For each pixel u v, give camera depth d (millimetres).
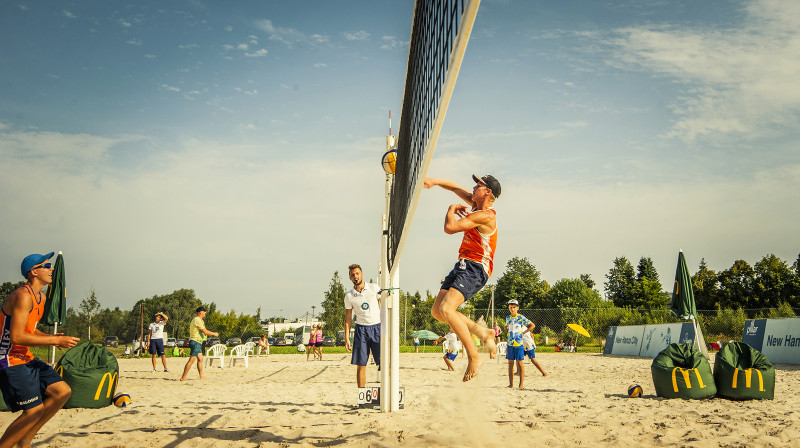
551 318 39062
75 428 5371
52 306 10977
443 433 4922
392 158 6277
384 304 6430
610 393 8391
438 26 2541
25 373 3770
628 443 4551
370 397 6566
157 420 5824
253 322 78625
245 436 4992
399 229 4691
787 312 27391
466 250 4055
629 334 24828
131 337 72688
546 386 9555
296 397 8094
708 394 7406
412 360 19984
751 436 4762
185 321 74938
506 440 4648
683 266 12992
